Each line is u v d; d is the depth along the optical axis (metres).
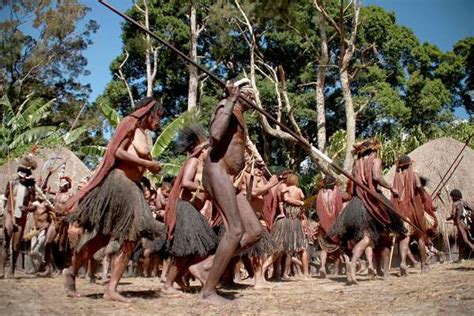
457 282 5.14
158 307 4.10
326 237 7.50
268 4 17.62
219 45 23.67
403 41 24.91
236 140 4.60
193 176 5.29
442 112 24.11
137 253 7.44
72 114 24.73
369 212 6.22
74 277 4.47
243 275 8.67
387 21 24.61
